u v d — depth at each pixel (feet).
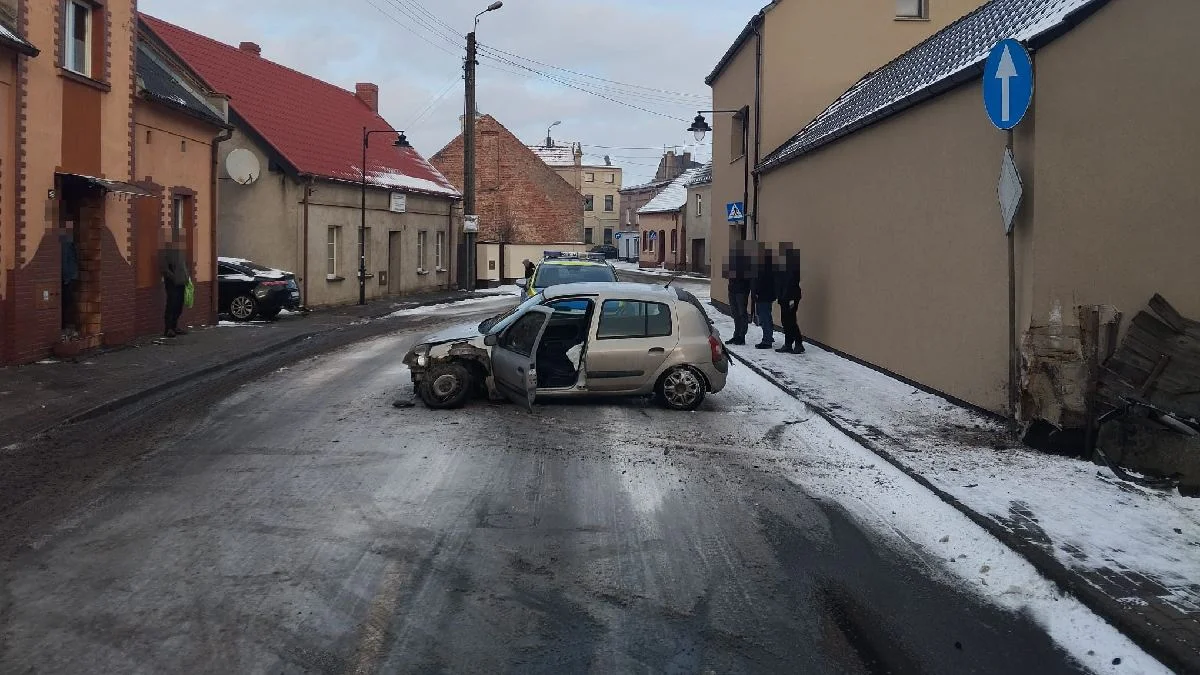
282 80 109.19
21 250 42.93
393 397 38.11
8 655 14.40
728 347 55.57
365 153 103.35
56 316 46.47
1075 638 15.80
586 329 35.91
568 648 15.12
